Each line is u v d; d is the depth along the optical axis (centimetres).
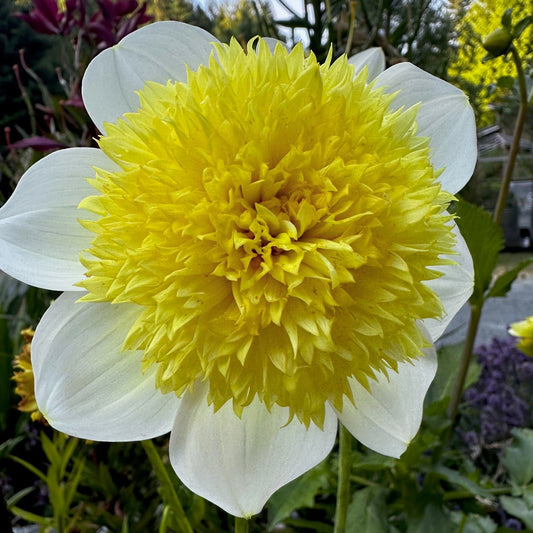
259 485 12
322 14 34
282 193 12
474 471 24
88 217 13
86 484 26
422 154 12
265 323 11
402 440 13
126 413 13
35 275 13
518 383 34
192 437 13
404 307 12
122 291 12
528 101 21
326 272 11
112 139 12
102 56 14
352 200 11
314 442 13
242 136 11
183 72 14
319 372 12
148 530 25
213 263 11
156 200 11
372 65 15
